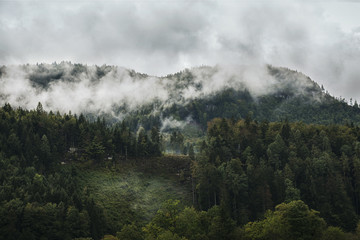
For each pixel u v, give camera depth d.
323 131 164.38
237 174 131.38
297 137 163.50
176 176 156.62
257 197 125.62
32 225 94.94
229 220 82.75
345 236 76.00
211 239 80.62
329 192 124.56
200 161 146.38
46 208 99.50
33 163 130.12
